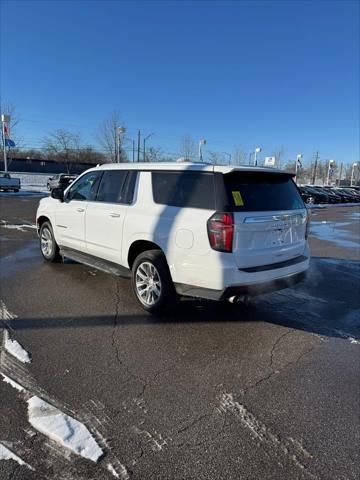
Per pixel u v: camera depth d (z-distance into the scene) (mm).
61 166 67062
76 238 5734
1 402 2713
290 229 4309
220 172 3820
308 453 2334
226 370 3293
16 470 2121
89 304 4766
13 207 18422
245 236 3764
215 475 2145
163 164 4477
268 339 3945
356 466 2240
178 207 4094
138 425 2535
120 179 5020
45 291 5227
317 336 4062
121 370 3225
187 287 3986
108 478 2094
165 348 3654
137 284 4598
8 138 34000
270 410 2754
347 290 5820
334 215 21172
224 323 4316
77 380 3045
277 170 4250
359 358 3596
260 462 2248
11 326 4039
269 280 3963
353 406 2830
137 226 4469
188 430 2506
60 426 2479
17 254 7527
